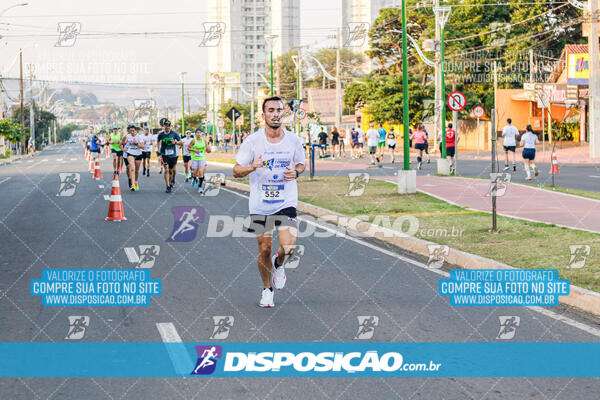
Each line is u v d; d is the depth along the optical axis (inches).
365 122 2974.9
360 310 296.4
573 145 2107.5
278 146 293.3
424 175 1074.1
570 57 1990.7
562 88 2112.5
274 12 7765.8
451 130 1091.9
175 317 285.6
